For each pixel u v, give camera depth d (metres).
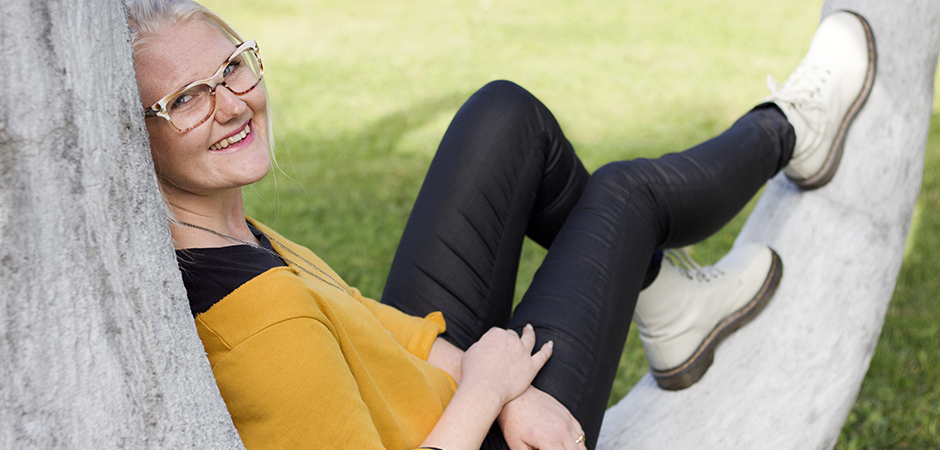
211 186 1.16
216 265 1.10
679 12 12.34
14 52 0.67
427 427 1.30
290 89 8.70
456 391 1.34
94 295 0.74
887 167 2.02
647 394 2.03
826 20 2.12
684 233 1.77
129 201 0.78
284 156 6.25
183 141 1.10
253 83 1.20
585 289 1.52
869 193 2.02
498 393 1.33
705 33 10.77
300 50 10.83
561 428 1.34
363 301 1.62
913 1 2.01
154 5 1.09
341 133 6.90
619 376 3.05
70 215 0.72
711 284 1.93
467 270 1.70
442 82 8.73
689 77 8.53
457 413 1.27
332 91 8.54
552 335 1.48
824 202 2.07
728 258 2.06
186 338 0.85
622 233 1.60
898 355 3.09
